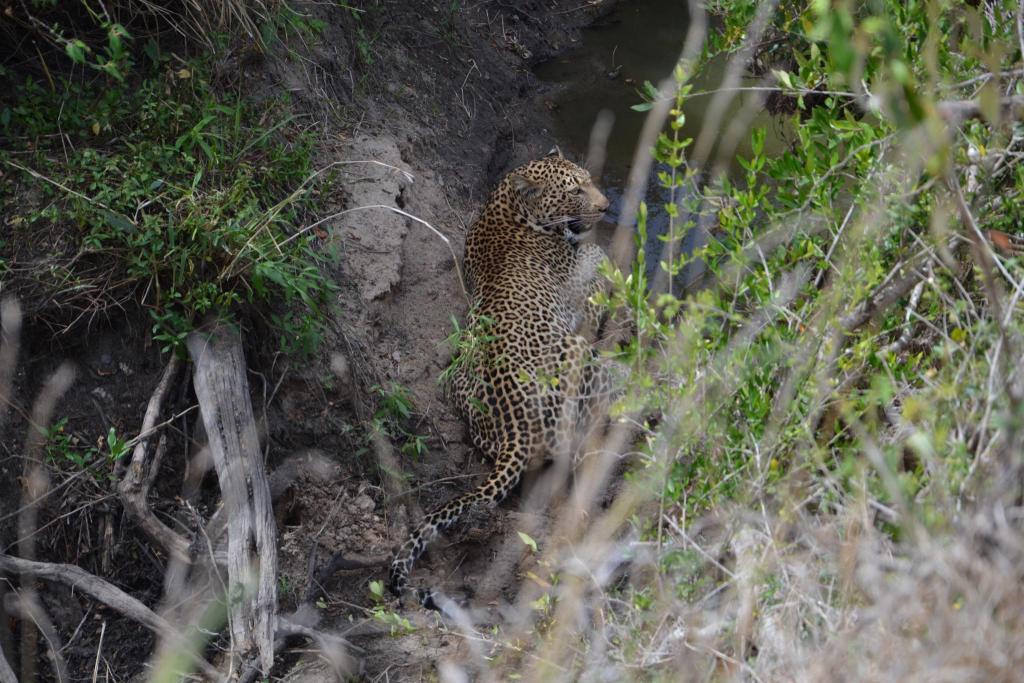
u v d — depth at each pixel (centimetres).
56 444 1163
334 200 1490
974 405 733
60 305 1199
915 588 623
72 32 1395
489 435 1335
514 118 2066
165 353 1238
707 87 2120
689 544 809
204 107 1370
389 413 1320
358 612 1150
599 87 2236
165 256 1189
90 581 1077
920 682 596
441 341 1477
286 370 1264
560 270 1598
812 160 923
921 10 913
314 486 1242
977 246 743
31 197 1240
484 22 2236
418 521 1247
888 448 789
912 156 761
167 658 1022
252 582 1083
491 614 1137
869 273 835
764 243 1036
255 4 1517
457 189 1788
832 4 880
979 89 873
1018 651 583
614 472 1271
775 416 818
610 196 1870
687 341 839
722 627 770
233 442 1156
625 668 796
